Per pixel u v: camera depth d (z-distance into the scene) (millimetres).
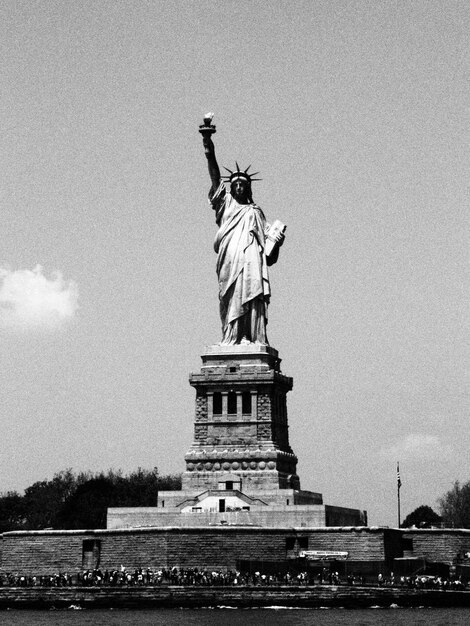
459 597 199625
